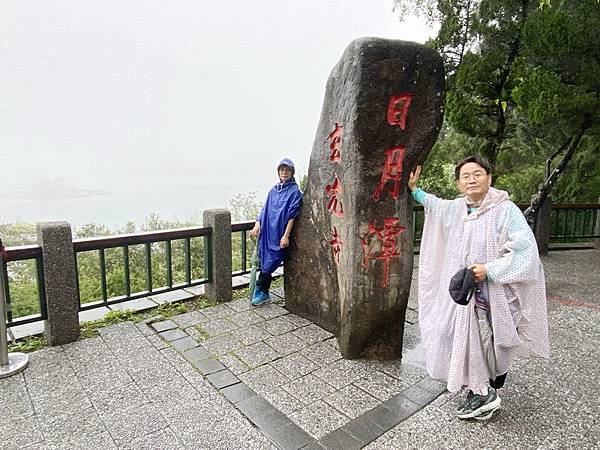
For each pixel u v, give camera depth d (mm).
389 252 3441
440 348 2764
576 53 5828
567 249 8367
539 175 9922
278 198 4566
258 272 4855
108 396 2988
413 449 2459
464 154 10016
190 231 4617
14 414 2768
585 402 2928
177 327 4203
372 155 3291
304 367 3439
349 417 2770
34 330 4031
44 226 3600
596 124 6301
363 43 3174
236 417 2771
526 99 6254
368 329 3506
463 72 7566
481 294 2541
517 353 2607
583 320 4520
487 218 2504
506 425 2672
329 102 3791
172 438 2561
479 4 7660
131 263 6375
